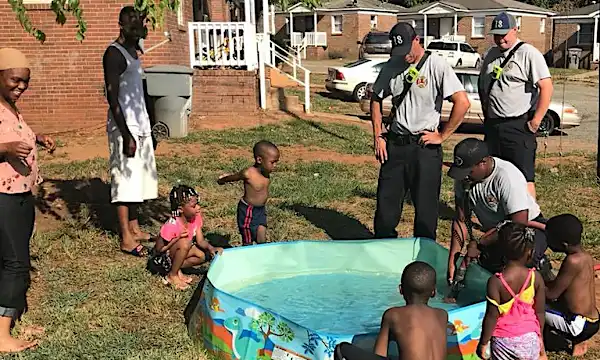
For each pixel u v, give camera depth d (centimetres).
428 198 588
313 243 588
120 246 670
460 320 404
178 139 1272
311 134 1425
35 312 514
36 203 824
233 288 552
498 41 645
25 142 447
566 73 3622
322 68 3541
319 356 376
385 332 355
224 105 1577
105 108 1388
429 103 571
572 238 432
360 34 4569
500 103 653
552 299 448
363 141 1377
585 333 444
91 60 1366
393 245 586
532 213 508
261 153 593
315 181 972
